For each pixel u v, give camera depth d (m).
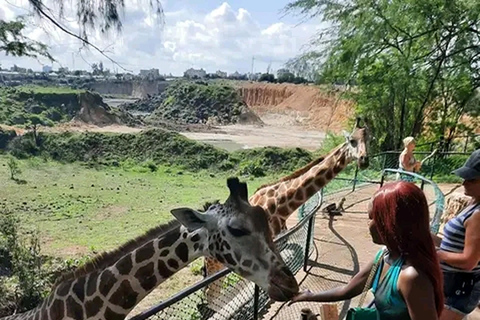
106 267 3.79
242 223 3.42
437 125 22.88
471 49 21.06
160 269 3.67
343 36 22.25
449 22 20.53
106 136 47.88
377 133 23.64
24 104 67.81
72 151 45.16
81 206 26.95
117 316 3.73
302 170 8.30
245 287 6.12
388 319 2.28
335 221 10.49
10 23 9.83
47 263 12.84
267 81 120.50
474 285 3.36
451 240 3.40
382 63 21.55
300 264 7.59
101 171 41.22
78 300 3.76
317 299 3.06
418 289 2.11
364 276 2.77
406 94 21.75
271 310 6.27
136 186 35.00
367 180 13.42
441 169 16.89
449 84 21.75
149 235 3.88
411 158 10.26
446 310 3.39
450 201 8.19
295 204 7.93
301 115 89.06
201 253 3.62
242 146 59.44
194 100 88.31
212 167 43.75
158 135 47.34
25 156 42.91
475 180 3.21
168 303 3.53
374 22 21.14
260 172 40.84
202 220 3.54
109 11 5.93
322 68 23.44
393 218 2.21
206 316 5.44
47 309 3.91
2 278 9.96
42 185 32.97
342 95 23.78
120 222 23.44
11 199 27.73
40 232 20.36
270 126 83.62
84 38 6.01
